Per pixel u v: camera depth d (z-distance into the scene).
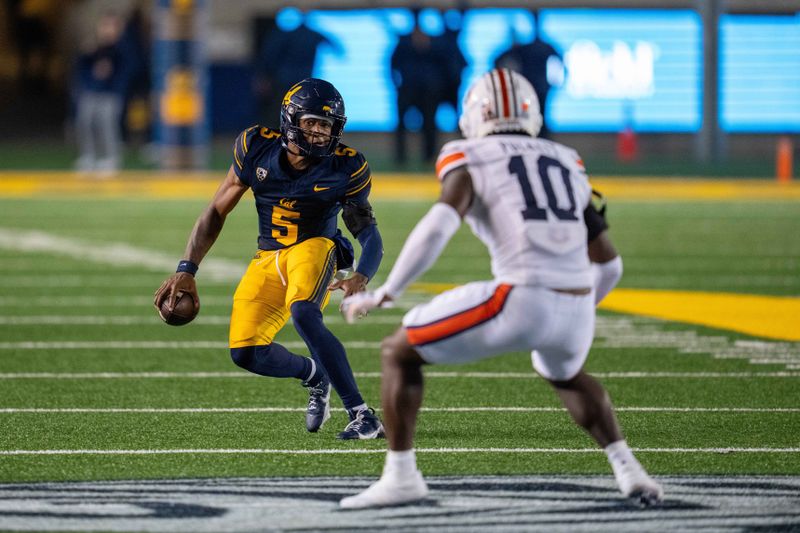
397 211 70.25
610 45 116.31
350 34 116.44
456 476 22.17
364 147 117.31
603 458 23.55
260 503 20.44
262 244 25.52
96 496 20.83
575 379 20.19
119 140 118.88
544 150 20.00
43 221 66.12
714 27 107.25
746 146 119.25
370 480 21.98
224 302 43.56
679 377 31.73
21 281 47.72
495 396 29.52
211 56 125.31
